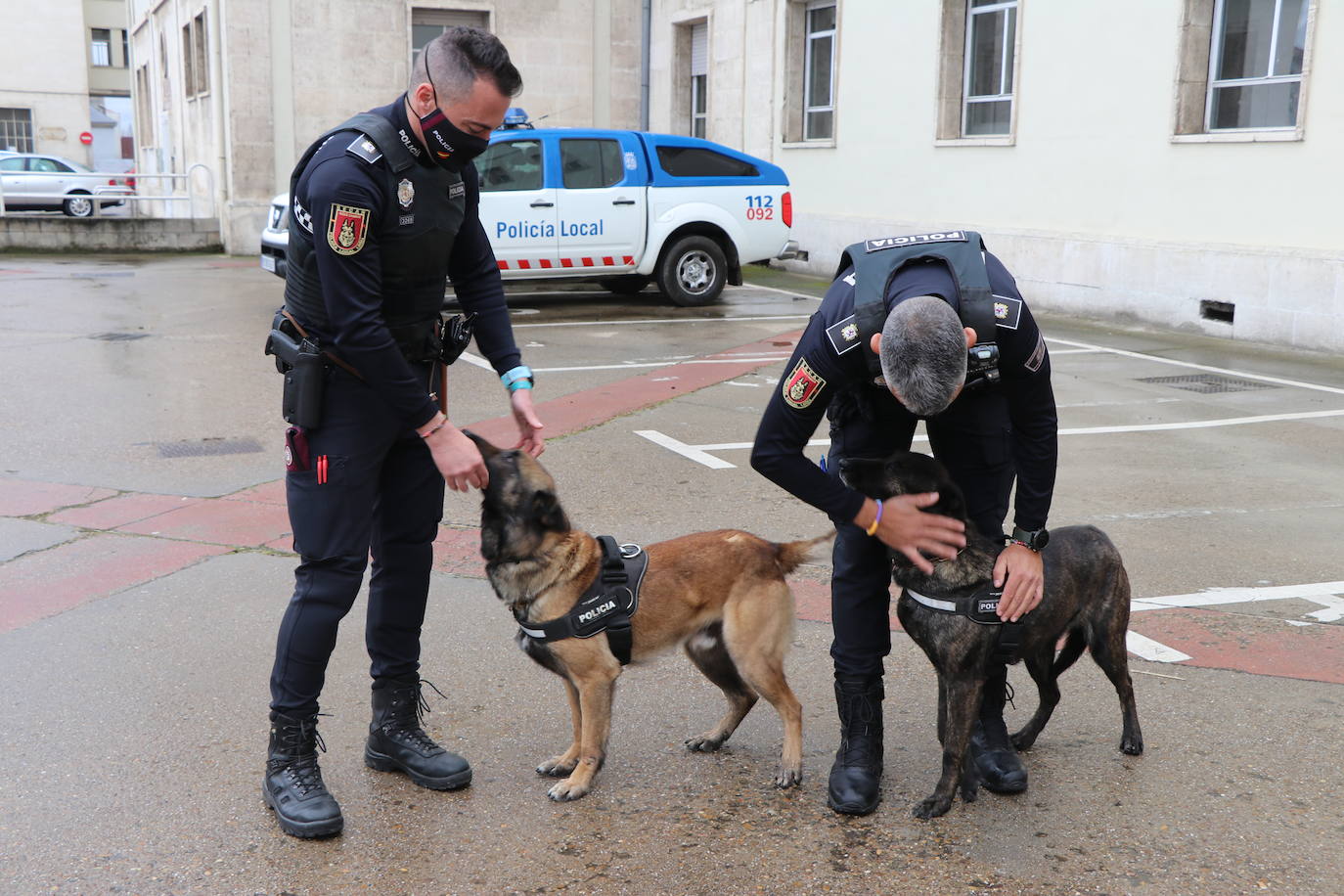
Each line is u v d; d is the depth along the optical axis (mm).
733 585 3219
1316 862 2758
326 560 2920
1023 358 2715
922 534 2785
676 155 12914
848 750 3129
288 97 20062
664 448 7004
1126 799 3080
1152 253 11906
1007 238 13703
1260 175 10836
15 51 40156
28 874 2703
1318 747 3350
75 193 25688
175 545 5207
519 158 12133
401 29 20250
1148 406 8289
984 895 2643
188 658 3996
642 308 13539
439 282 3000
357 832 2928
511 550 2943
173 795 3086
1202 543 5195
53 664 3926
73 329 11586
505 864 2783
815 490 2812
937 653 2930
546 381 9125
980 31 14320
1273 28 10898
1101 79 12328
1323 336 10391
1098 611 3209
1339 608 4422
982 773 3158
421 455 3150
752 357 10242
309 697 2980
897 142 15516
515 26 20750
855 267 2844
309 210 2691
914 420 3070
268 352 2969
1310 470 6500
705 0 19688
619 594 3010
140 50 32062
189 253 21453
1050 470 2842
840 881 2705
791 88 17875
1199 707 3627
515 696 3752
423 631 4266
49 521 5520
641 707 3711
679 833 2932
